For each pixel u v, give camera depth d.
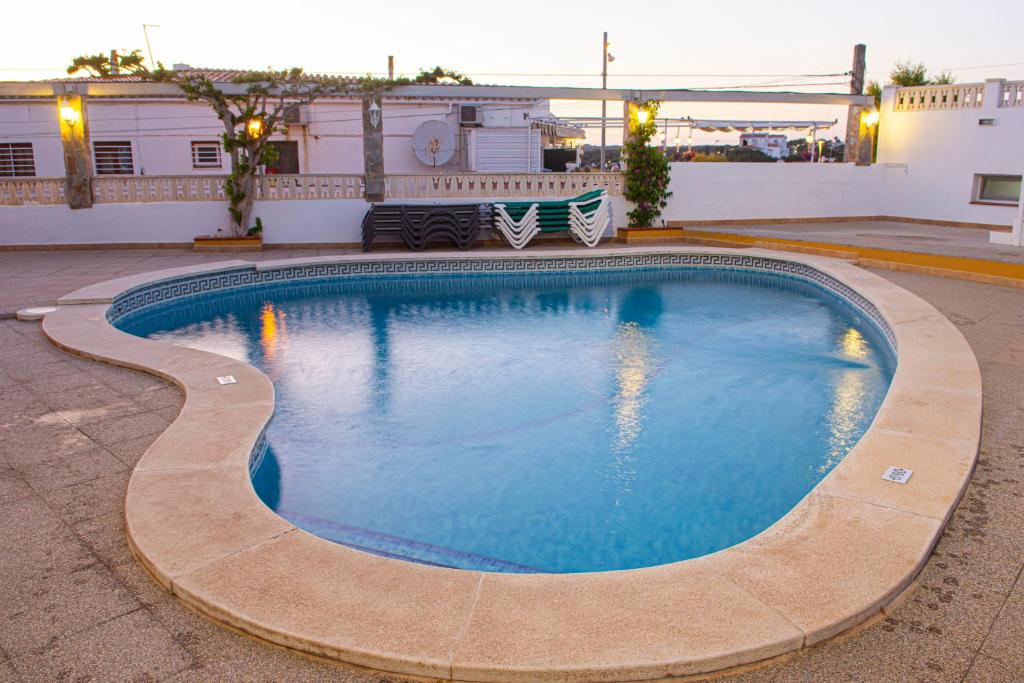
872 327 8.48
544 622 2.45
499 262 12.67
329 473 4.68
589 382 6.61
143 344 6.53
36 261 12.09
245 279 11.35
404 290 11.48
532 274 12.79
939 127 17.22
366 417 5.71
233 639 2.48
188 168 18.33
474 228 13.92
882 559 2.80
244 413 4.70
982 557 2.93
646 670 2.22
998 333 6.84
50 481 3.82
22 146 17.64
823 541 2.94
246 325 9.00
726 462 4.83
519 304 10.35
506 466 4.79
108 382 5.58
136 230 13.78
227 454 4.01
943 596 2.66
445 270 12.53
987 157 16.31
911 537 2.96
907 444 3.94
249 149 13.75
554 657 2.26
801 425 5.50
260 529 3.15
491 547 3.77
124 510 3.43
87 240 13.65
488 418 5.70
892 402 4.64
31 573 2.92
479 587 2.68
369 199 14.27
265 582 2.73
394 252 13.53
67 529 3.29
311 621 2.47
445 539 3.87
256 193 13.95
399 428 5.48
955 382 5.06
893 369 6.88
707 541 3.82
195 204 13.88
